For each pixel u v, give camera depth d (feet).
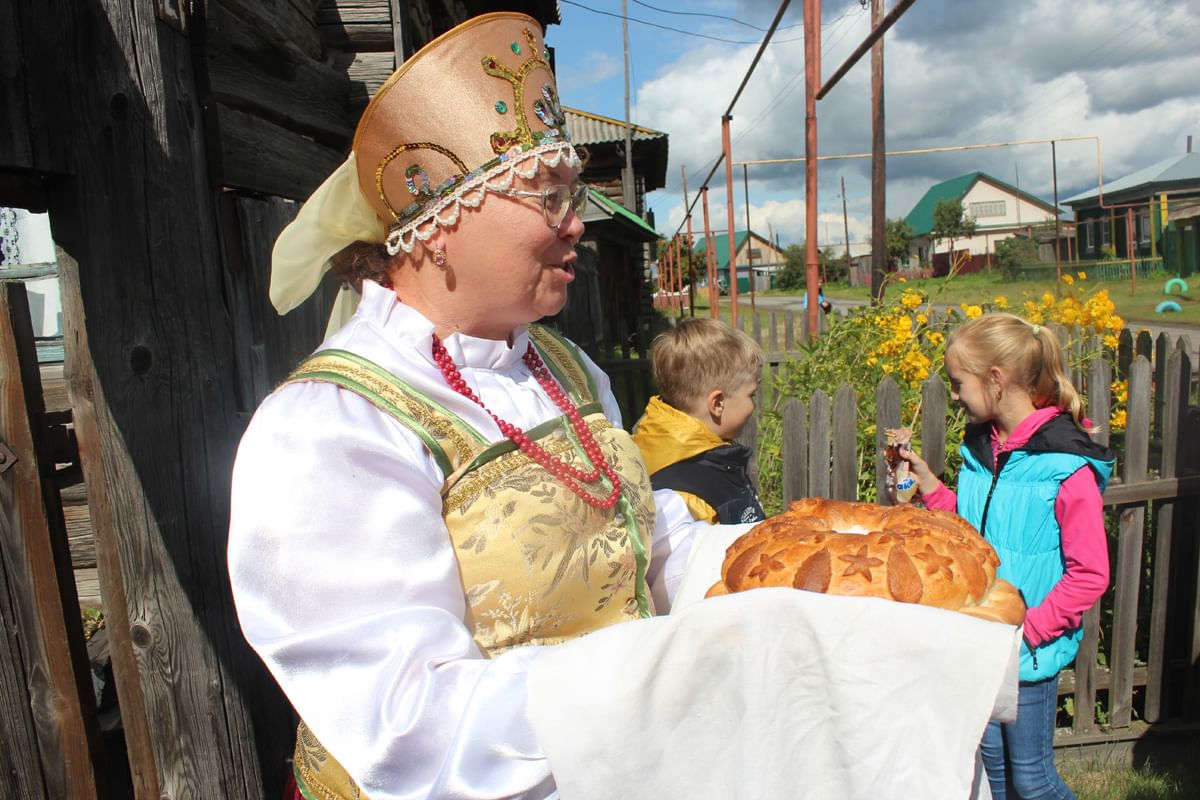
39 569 5.23
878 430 10.45
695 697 3.00
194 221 5.79
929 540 3.45
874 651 2.92
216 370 5.91
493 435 3.74
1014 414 7.73
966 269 185.47
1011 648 2.92
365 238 4.04
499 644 3.63
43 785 5.37
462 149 3.56
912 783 2.85
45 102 4.81
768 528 3.82
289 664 3.09
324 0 9.82
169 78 5.59
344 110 9.73
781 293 188.14
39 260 13.20
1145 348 13.70
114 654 5.51
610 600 3.98
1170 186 123.34
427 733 3.00
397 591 3.23
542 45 3.92
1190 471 10.09
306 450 3.29
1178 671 10.65
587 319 24.13
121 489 5.34
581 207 3.97
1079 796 9.57
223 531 5.93
